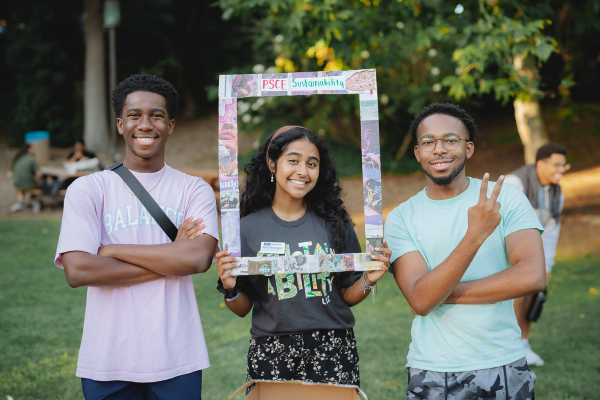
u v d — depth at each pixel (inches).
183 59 769.6
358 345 167.9
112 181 83.2
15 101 725.3
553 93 318.7
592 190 417.1
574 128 547.2
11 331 174.4
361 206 434.0
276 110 534.3
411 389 78.6
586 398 128.2
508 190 79.8
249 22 678.5
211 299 221.5
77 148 450.9
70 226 78.2
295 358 83.5
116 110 84.0
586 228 346.9
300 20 232.2
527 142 309.1
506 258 78.8
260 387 85.0
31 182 435.5
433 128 78.7
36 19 652.1
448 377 75.9
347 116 515.2
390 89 503.2
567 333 176.9
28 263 269.0
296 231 86.7
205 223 84.1
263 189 90.2
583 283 244.8
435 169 79.0
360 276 88.9
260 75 82.9
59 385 134.0
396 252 82.0
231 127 82.5
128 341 77.8
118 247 78.3
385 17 281.4
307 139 84.6
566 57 444.5
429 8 275.1
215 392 133.8
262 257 80.6
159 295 79.3
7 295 215.8
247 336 176.7
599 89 595.2
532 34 235.6
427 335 78.7
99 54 634.2
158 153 84.8
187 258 78.9
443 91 497.0
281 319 83.3
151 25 705.0
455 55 236.7
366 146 82.1
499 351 75.4
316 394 83.7
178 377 79.0
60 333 173.8
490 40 226.8
